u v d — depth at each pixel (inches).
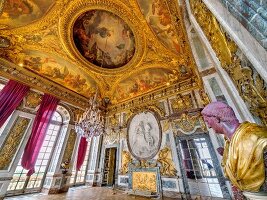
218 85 165.8
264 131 37.3
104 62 486.6
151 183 375.9
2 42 331.0
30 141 350.0
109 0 335.6
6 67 343.6
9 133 325.1
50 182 380.2
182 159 359.6
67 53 426.6
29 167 339.0
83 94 528.1
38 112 382.0
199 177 326.6
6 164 309.7
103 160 523.2
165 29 346.9
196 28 132.1
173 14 225.5
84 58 447.5
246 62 59.7
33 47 379.9
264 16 36.0
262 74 39.9
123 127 517.0
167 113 431.8
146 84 511.8
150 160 406.3
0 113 311.6
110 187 466.3
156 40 387.2
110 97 595.2
